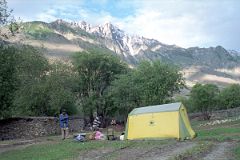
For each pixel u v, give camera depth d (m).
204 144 25.92
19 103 55.53
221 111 89.19
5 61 35.12
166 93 60.78
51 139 36.53
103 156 21.98
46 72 62.19
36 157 23.05
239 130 36.78
